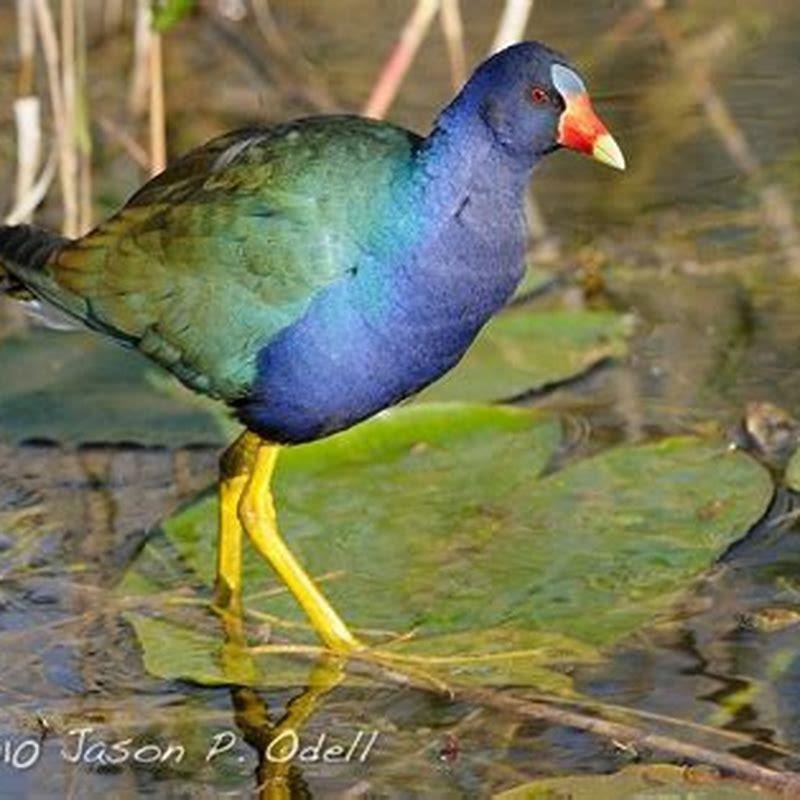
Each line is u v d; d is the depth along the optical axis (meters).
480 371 11.99
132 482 11.10
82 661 9.56
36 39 15.74
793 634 9.47
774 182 14.23
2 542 10.58
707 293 13.00
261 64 16.11
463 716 9.02
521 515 10.52
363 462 11.08
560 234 13.75
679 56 15.90
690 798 8.17
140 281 9.69
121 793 8.62
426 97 15.27
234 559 10.09
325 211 9.31
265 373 9.55
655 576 9.93
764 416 11.29
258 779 8.70
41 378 11.86
